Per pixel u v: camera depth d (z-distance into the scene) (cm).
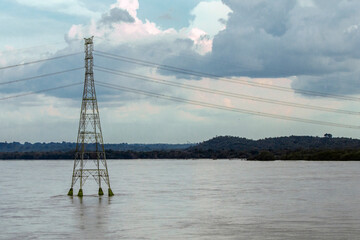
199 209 7888
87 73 8675
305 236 5584
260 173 19162
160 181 15250
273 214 7238
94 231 6019
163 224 6456
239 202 8838
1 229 6231
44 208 8162
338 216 6950
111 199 9344
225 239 5484
